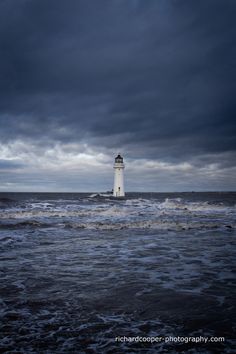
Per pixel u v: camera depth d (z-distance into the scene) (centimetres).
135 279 824
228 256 1137
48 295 688
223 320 540
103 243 1426
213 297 672
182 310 593
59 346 445
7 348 439
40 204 4862
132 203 5616
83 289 734
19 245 1368
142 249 1277
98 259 1084
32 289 734
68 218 2705
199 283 787
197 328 506
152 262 1038
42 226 2102
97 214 3078
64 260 1065
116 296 680
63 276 855
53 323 530
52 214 2975
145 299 658
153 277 848
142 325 520
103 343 455
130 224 2077
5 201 5712
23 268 948
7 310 594
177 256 1139
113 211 3262
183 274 881
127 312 582
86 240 1517
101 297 674
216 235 1697
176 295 688
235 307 609
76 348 439
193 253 1192
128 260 1068
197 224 2098
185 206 4172
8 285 766
